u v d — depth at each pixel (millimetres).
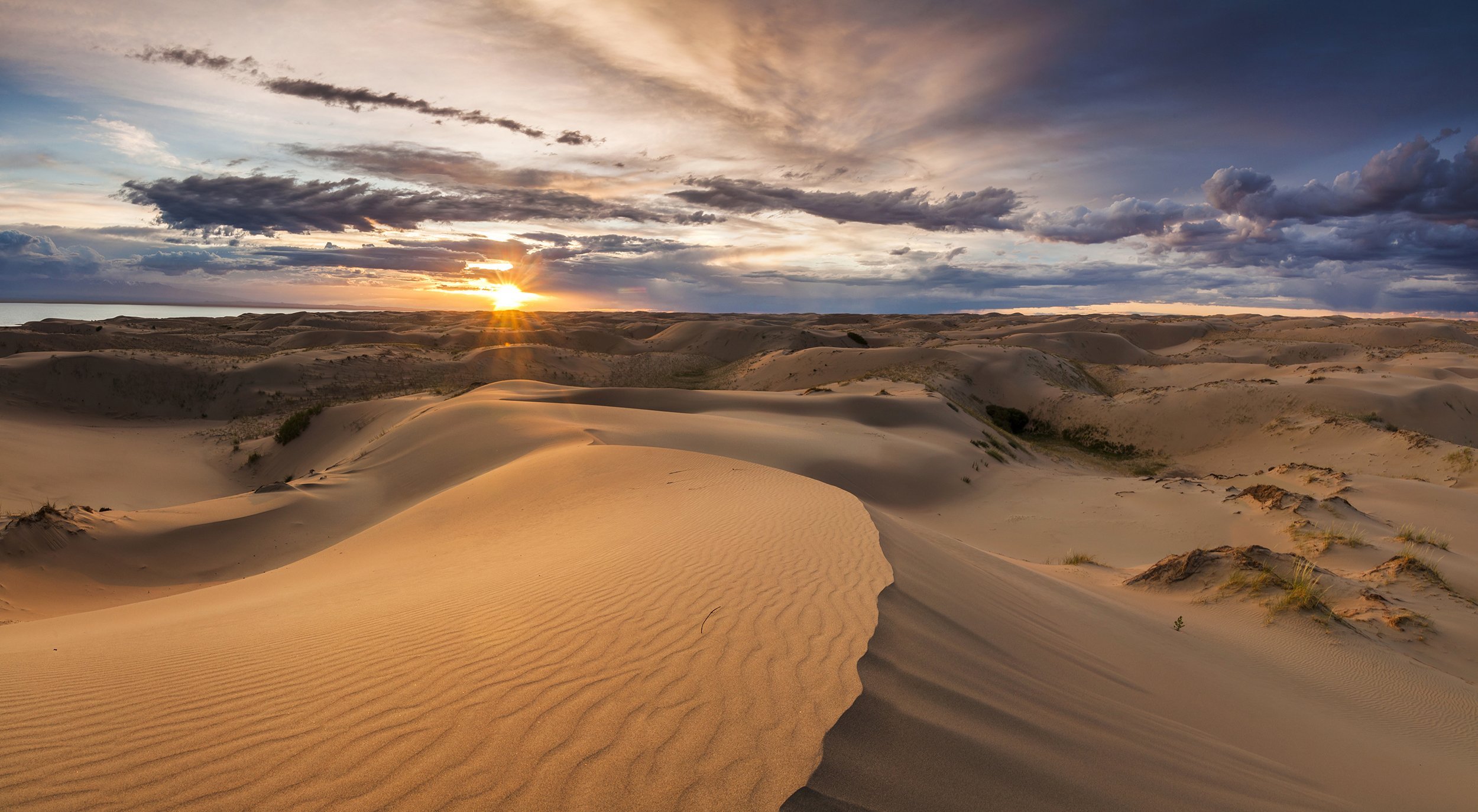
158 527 18047
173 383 58094
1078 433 50812
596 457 19156
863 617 5270
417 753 3260
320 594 8891
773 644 4594
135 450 39906
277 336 109312
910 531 11008
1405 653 9430
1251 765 5125
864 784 3152
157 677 4621
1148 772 4277
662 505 12195
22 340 67188
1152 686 6719
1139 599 11570
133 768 3232
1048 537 19375
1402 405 42344
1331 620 9961
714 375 85438
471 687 3984
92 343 73188
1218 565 12125
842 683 4043
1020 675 5379
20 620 12539
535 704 3719
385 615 6203
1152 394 51250
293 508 21125
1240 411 44438
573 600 5770
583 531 10906
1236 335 113938
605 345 111000
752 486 13242
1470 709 7559
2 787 3078
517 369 78812
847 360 71688
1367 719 7090
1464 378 56188
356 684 4180
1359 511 18078
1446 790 5461
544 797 2902
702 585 6023
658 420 32969
